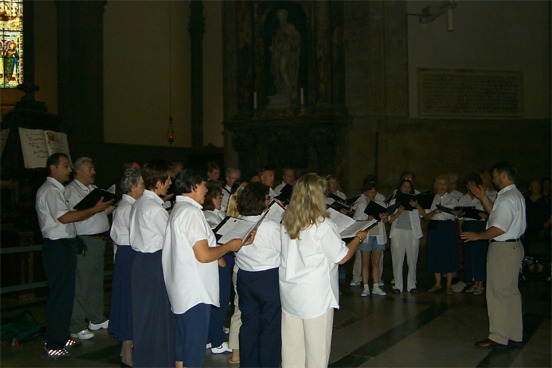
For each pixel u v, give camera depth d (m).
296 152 15.26
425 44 14.80
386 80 14.68
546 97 14.91
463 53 14.88
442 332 6.62
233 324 5.50
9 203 12.91
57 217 5.59
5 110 16.06
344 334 6.55
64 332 5.68
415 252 9.16
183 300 4.23
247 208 4.70
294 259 4.12
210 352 5.91
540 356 5.69
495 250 6.03
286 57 15.63
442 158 14.78
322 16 14.77
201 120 20.44
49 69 16.67
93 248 6.46
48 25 16.72
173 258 4.26
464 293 9.02
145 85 18.84
